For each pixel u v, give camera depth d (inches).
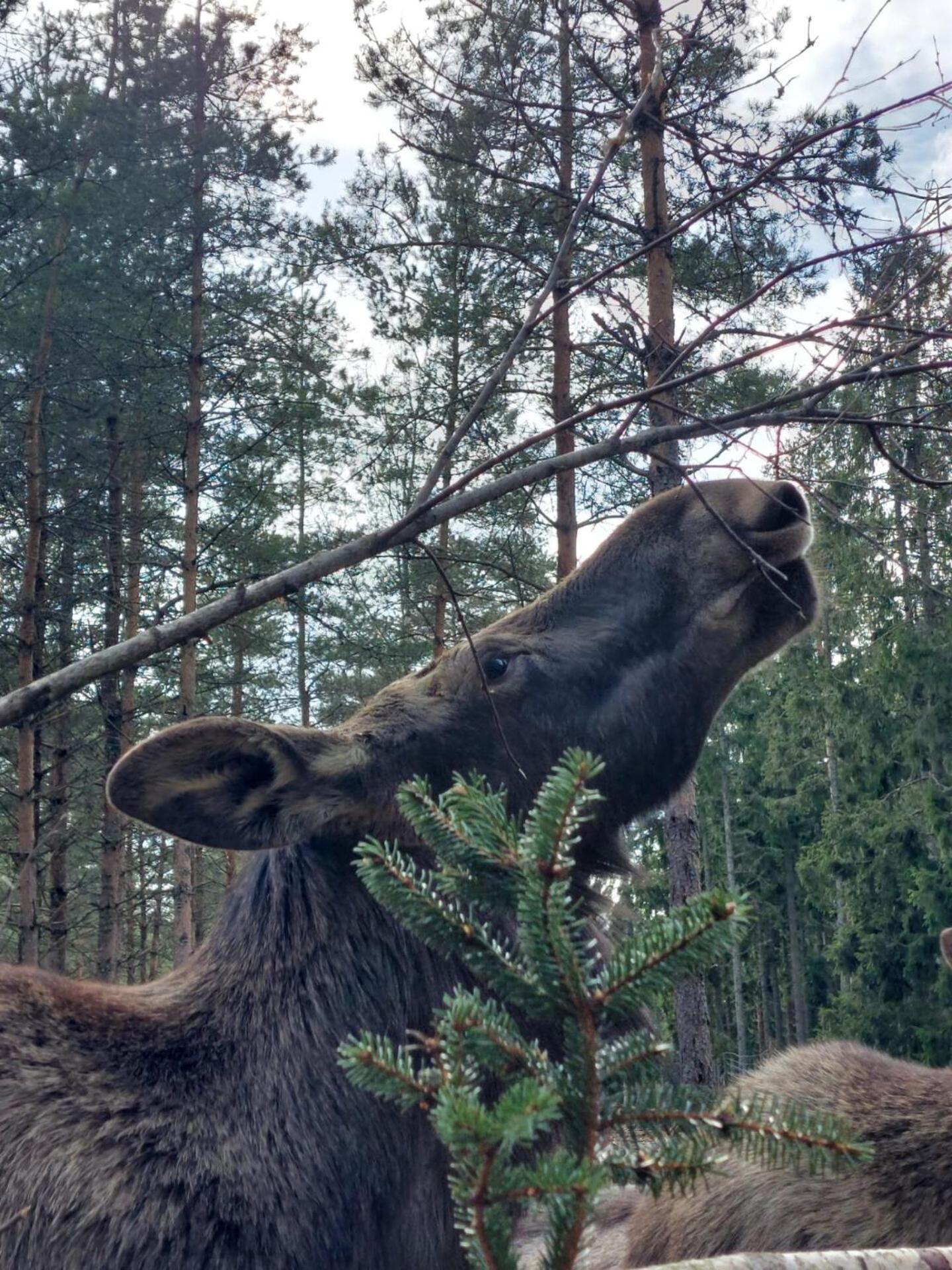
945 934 186.7
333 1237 84.6
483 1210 45.0
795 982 1502.2
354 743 104.4
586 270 455.5
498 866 55.7
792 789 1437.0
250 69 740.7
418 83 446.3
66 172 671.8
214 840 96.3
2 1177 80.2
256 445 708.0
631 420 117.9
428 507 115.4
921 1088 150.6
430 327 590.2
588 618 119.2
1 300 655.1
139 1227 79.8
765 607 120.6
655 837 466.9
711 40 347.3
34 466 650.8
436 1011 53.9
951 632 797.2
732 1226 147.9
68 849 811.4
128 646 114.5
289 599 144.6
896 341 135.8
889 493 132.3
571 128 425.7
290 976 96.6
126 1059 89.3
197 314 716.0
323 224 584.4
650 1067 52.1
